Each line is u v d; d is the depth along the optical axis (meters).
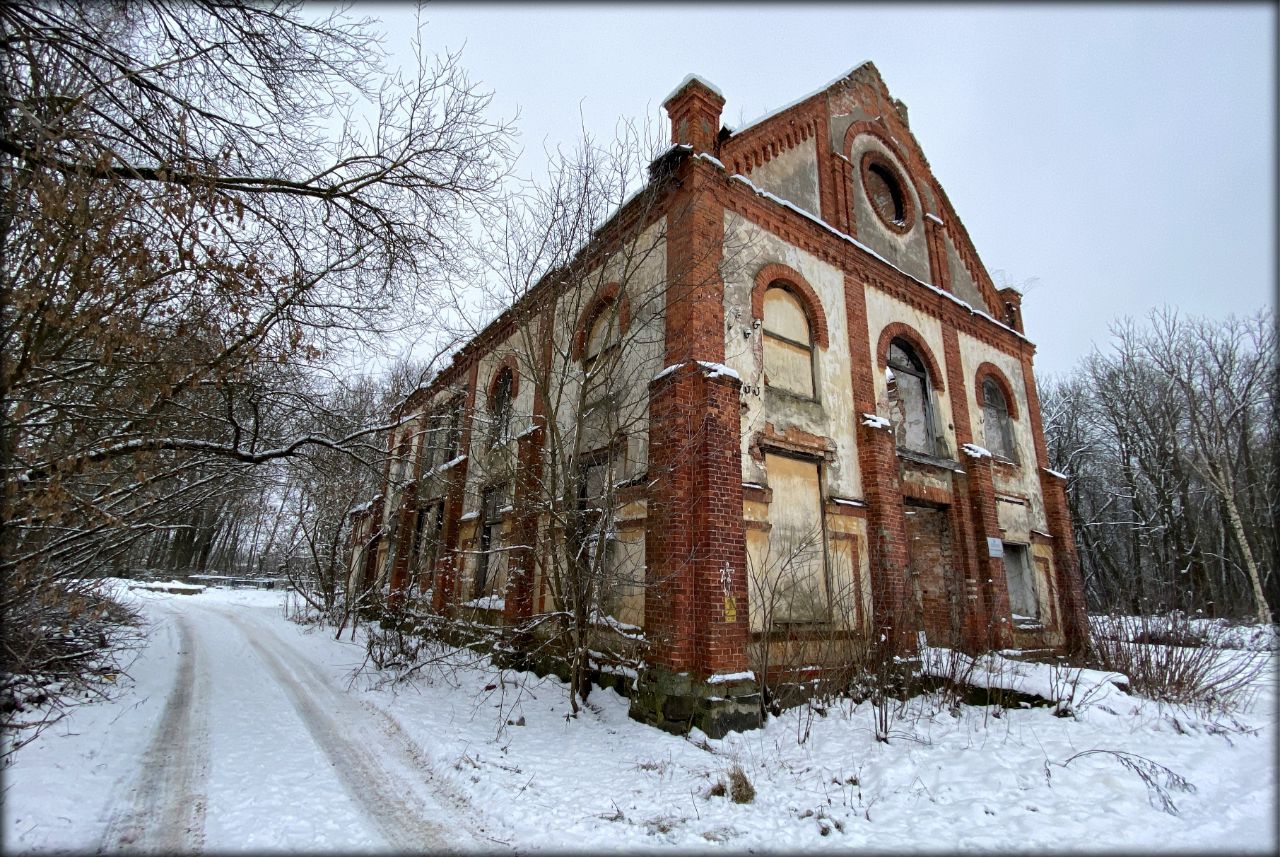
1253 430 27.19
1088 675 8.81
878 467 10.44
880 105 14.79
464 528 14.64
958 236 15.86
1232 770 6.23
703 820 5.16
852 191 12.98
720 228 9.58
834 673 8.33
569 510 8.24
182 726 7.17
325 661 12.12
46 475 5.91
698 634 7.66
